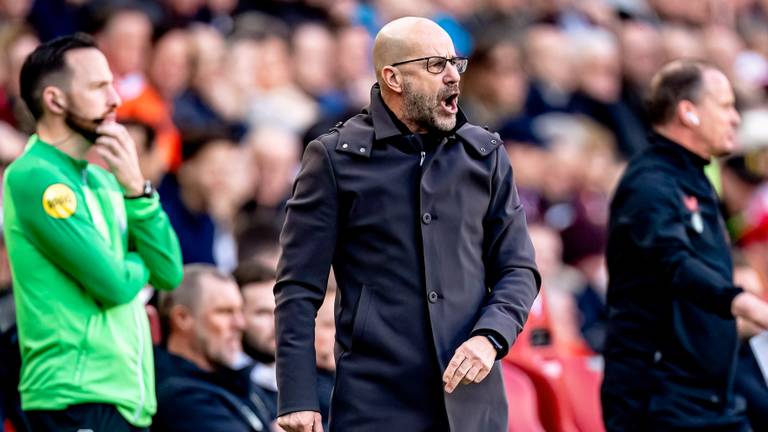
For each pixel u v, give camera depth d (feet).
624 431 72.18
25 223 61.87
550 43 149.89
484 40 142.31
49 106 62.85
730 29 193.47
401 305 56.70
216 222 104.47
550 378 80.94
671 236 69.82
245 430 73.10
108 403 61.46
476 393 56.85
